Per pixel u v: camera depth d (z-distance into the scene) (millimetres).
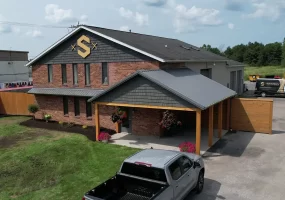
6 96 27797
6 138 18672
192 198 9805
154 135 18047
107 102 16094
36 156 14570
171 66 19125
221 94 16938
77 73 21422
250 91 41812
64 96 22312
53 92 22094
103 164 13172
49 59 22547
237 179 11359
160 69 17656
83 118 21453
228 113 19312
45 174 12234
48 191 10516
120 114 17875
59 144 16625
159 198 7445
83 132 19484
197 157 10500
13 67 50469
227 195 10023
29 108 23391
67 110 22453
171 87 14055
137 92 14914
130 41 19906
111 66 19609
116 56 19281
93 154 14641
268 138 17297
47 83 23000
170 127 16188
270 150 14914
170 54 19641
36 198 9953
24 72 52719
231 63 31828
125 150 15211
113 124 19859
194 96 14070
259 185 10789
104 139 16859
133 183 8438
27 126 22016
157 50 19625
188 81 16938
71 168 12805
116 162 13383
